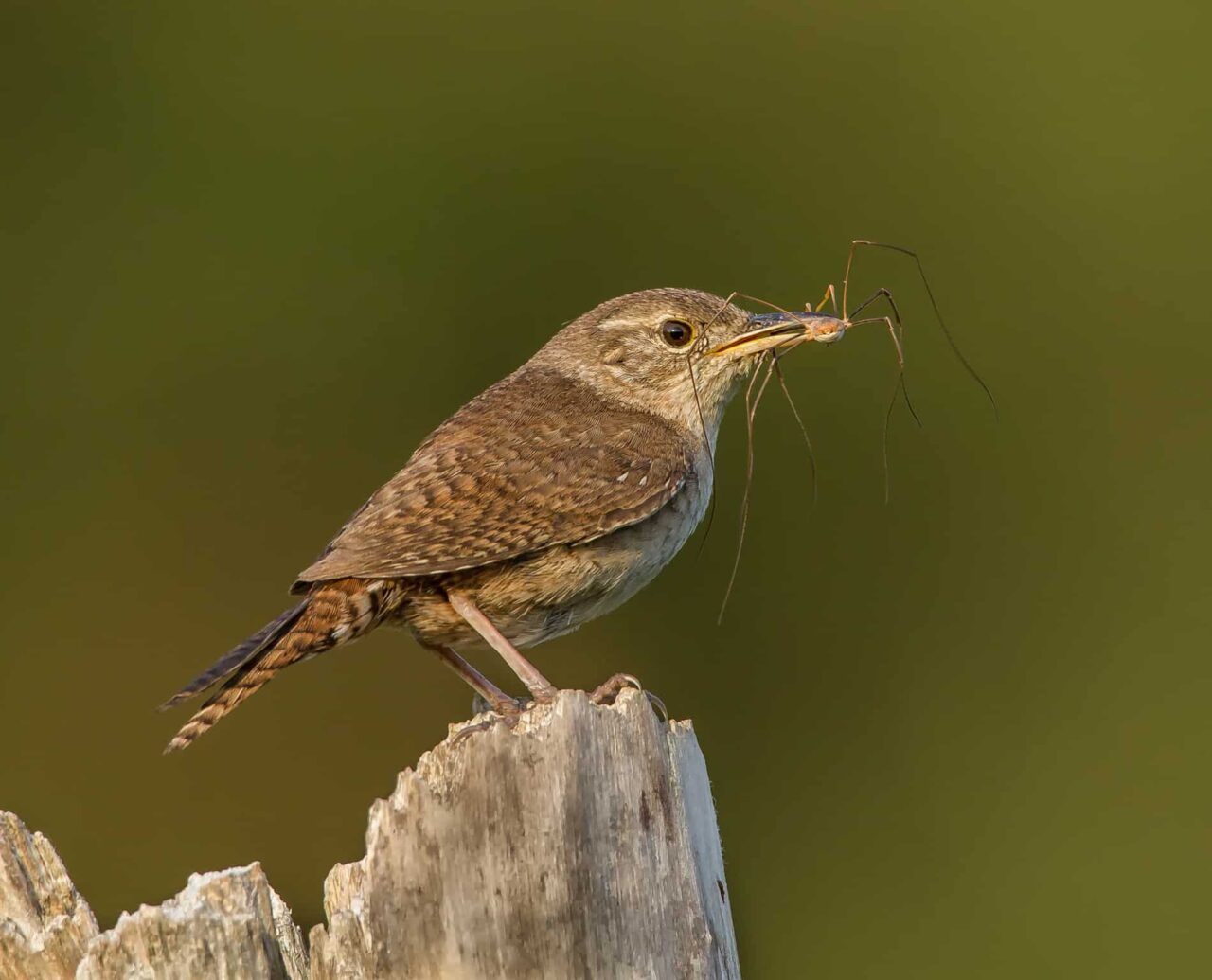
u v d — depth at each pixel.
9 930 6.78
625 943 6.93
